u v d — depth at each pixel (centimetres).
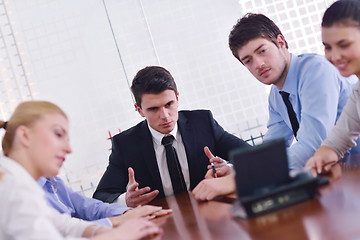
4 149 178
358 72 199
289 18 412
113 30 411
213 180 224
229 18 412
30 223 149
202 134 300
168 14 411
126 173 302
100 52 412
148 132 297
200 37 412
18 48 412
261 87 411
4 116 412
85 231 204
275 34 270
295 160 245
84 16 411
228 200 202
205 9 412
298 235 125
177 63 412
